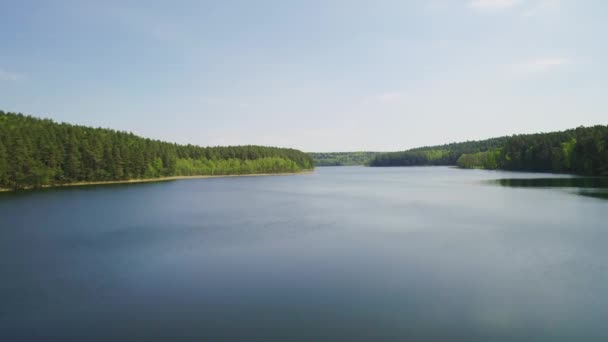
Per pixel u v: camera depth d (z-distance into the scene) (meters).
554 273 19.78
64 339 13.33
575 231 30.17
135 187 89.88
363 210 45.50
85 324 14.46
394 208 46.94
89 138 105.56
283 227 34.22
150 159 124.44
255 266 21.62
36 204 53.75
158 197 64.81
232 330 13.85
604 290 17.38
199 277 19.80
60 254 24.62
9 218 40.41
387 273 20.14
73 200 59.59
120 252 25.08
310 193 72.25
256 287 18.22
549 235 28.84
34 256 24.16
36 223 36.97
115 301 16.66
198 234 31.09
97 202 56.81
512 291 17.36
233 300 16.64
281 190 80.56
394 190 75.75
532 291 17.34
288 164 185.25
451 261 22.22
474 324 14.16
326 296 17.02
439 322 14.33
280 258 23.28
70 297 17.19
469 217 38.25
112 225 35.75
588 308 15.44
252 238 29.33
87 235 30.86
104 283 19.00
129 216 41.69
